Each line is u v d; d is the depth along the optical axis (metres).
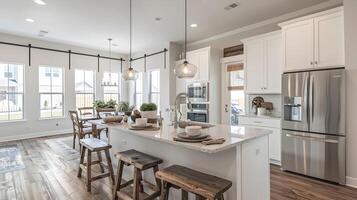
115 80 7.85
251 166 1.95
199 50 5.21
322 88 2.96
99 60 7.34
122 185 2.43
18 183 2.97
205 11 3.88
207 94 5.00
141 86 7.57
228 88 5.11
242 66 4.82
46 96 6.31
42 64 6.14
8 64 5.70
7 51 5.54
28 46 5.86
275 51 3.76
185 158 2.20
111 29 4.99
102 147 2.74
